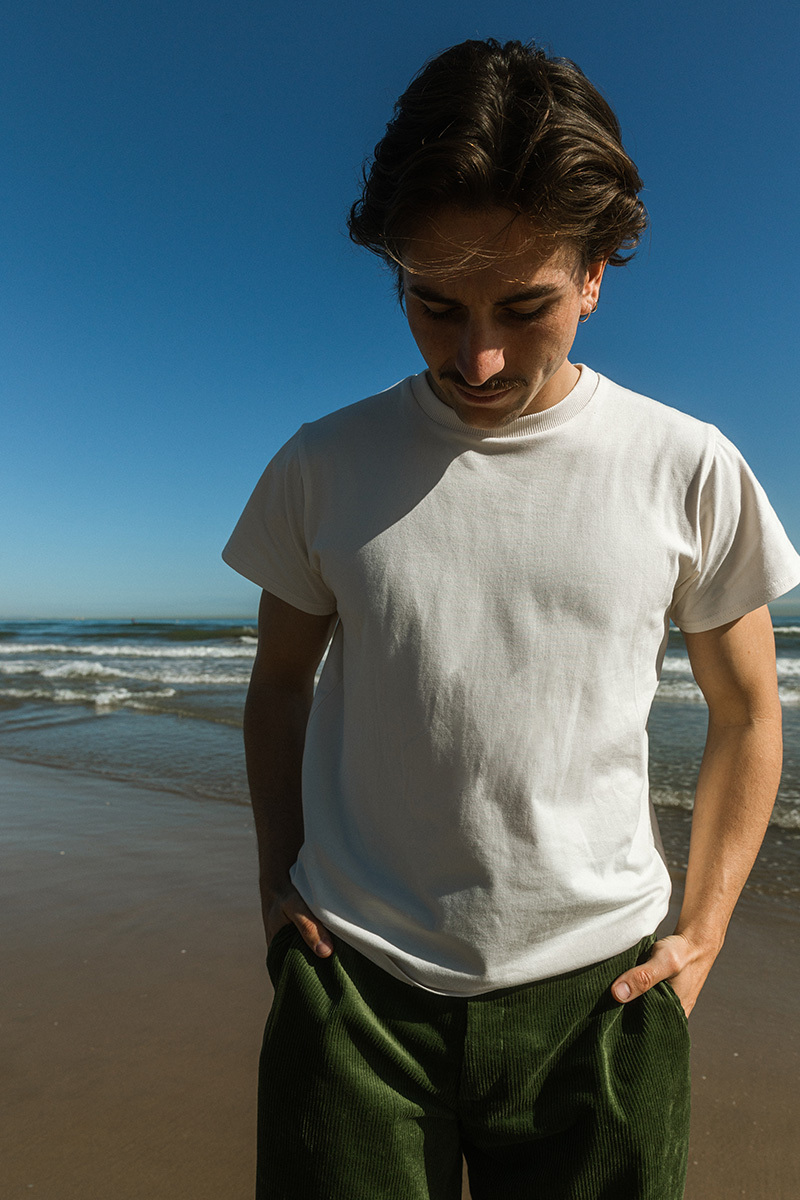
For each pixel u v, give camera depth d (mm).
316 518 1175
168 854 4352
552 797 1017
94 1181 1994
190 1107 2268
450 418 1064
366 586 1079
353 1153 984
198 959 3160
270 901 1235
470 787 1014
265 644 1397
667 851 4152
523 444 1051
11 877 4070
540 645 1010
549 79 895
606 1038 1012
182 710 8992
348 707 1127
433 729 1025
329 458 1161
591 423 1062
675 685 10766
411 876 1062
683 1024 1044
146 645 23500
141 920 3531
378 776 1083
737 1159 2045
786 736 7164
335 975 1068
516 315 917
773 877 3824
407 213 882
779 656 15812
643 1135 968
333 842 1131
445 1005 1027
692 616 1152
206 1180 1988
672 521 1056
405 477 1094
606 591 1013
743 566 1104
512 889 1009
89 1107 2279
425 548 1059
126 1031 2666
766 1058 2453
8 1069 2471
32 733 7906
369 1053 1027
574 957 1022
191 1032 2652
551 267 889
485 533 1045
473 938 1013
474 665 1017
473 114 849
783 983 2885
